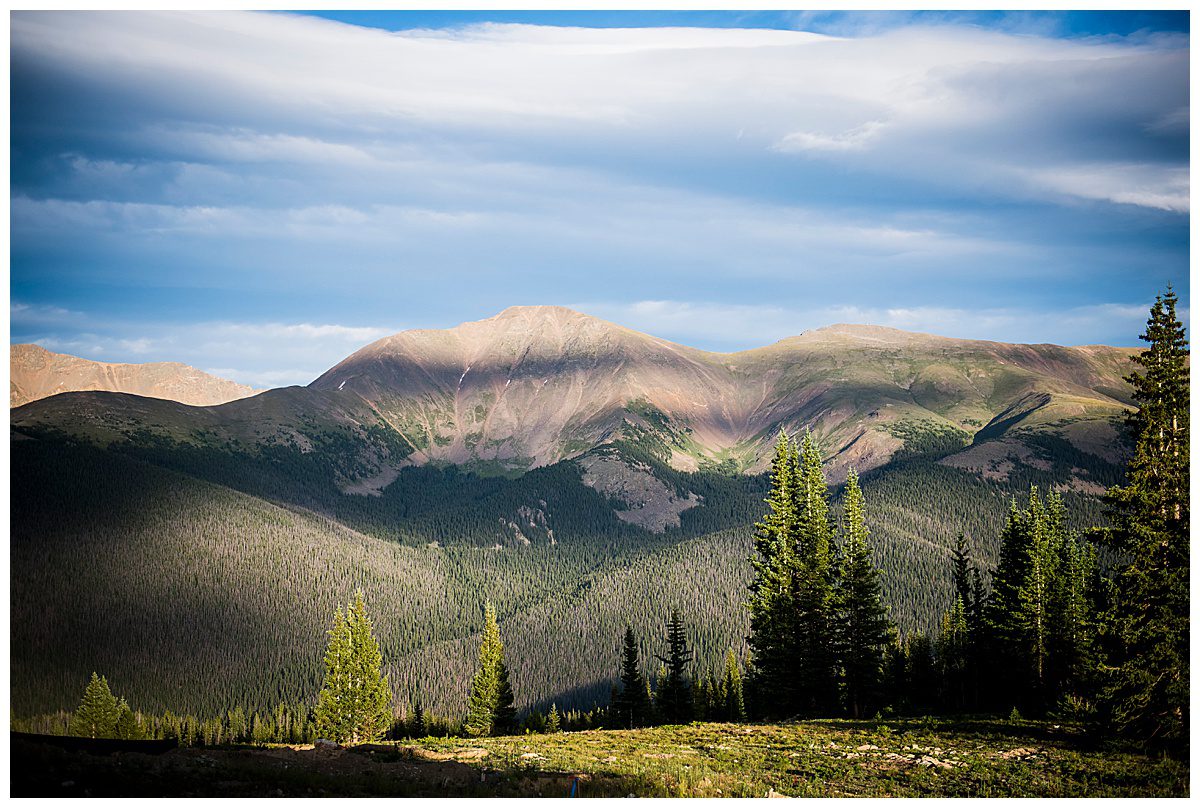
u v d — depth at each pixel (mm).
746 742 48219
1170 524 45188
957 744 46344
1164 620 43969
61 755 33062
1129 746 43875
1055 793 36562
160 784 31500
